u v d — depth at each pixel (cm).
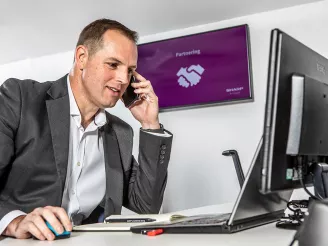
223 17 388
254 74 377
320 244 64
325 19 353
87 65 155
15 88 144
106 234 94
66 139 143
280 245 68
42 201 134
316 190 90
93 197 163
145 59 421
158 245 73
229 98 381
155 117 171
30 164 136
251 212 89
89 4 347
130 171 170
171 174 403
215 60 389
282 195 102
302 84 79
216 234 83
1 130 132
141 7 358
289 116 78
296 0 355
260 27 378
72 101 158
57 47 451
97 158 165
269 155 75
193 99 397
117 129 169
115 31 154
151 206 157
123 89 159
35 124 139
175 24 402
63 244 81
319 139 86
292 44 79
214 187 383
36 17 369
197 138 396
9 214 103
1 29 395
